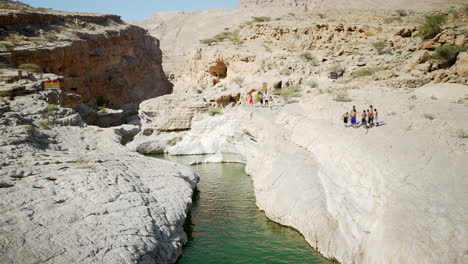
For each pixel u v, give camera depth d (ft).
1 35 139.74
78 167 48.01
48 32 161.99
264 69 143.02
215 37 188.85
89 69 173.06
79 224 33.37
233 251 45.70
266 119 90.07
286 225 51.44
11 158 47.50
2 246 27.63
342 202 44.50
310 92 114.42
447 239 29.07
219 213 60.54
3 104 78.59
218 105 138.31
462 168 42.50
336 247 40.22
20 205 34.30
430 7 202.69
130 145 125.49
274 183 59.26
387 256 30.68
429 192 36.99
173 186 55.31
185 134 132.77
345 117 68.08
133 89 208.44
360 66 121.19
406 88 96.68
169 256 38.47
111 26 215.51
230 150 107.14
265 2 525.34
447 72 95.71
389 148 51.55
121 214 37.58
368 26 134.62
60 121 83.05
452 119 65.36
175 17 596.29
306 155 62.69
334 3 260.01
